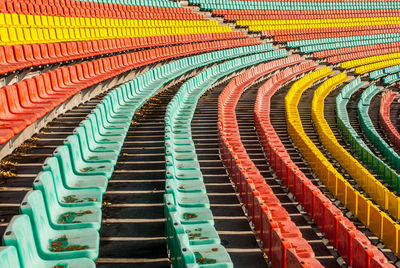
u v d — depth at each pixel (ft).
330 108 58.44
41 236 12.00
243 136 38.50
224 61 66.85
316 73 76.84
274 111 51.21
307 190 22.13
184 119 32.53
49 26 43.27
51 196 13.74
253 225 19.58
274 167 29.17
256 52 77.00
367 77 86.07
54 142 23.94
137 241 16.03
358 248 16.16
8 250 9.38
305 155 33.58
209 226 15.66
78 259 11.55
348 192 23.71
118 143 21.35
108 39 46.50
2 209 16.56
